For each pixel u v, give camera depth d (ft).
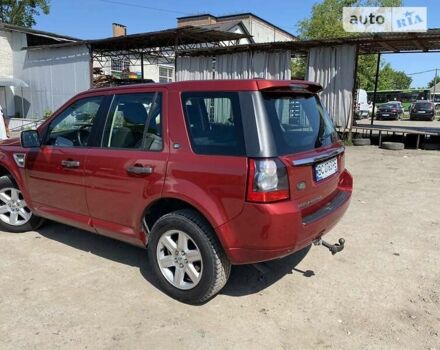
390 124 76.23
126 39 55.77
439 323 9.98
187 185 10.07
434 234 16.03
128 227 11.80
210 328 9.70
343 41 43.96
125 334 9.44
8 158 15.14
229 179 9.42
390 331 9.63
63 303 10.71
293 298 11.08
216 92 10.11
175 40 55.98
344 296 11.21
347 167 31.42
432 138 46.34
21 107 68.80
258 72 50.49
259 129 9.37
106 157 11.87
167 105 10.90
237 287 11.67
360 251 14.28
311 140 10.95
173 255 10.86
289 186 9.43
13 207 15.71
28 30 66.80
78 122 13.20
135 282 11.90
